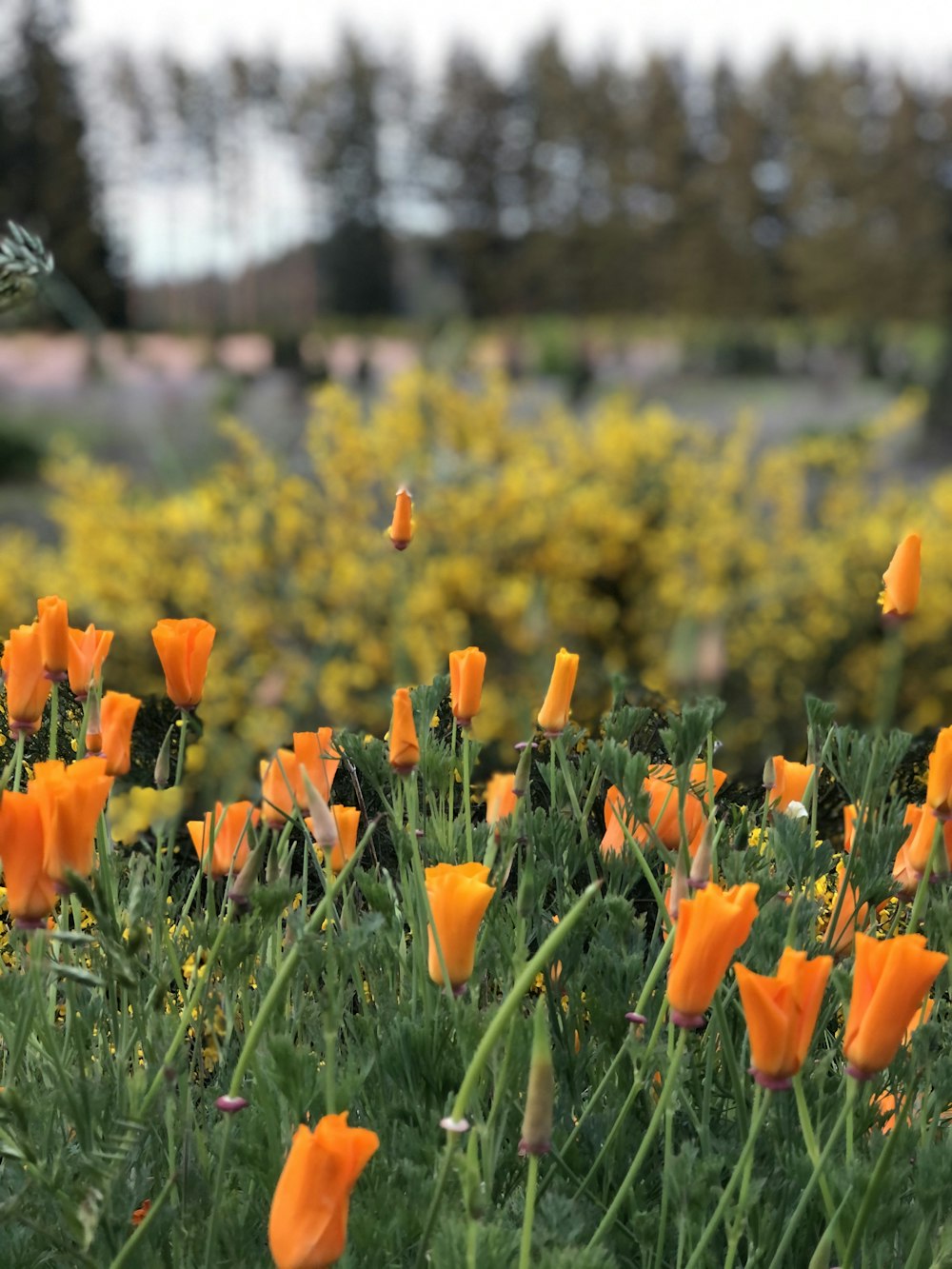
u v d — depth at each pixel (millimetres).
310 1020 1127
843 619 5930
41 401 21719
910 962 769
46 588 5984
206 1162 943
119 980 828
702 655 3402
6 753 1522
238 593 5273
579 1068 1095
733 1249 862
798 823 1104
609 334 44625
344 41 56031
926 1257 919
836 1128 840
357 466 5961
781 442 15625
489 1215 892
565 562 5629
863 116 50750
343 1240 672
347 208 56406
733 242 51906
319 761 1221
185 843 1705
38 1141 937
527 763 1163
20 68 43594
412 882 1144
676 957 823
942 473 15188
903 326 47438
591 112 54469
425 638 5137
